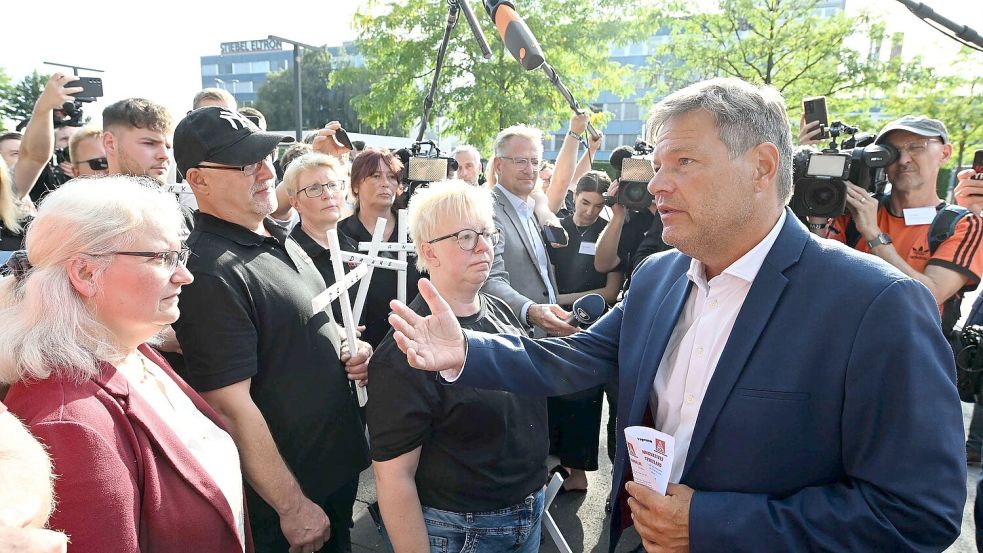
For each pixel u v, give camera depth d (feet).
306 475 5.92
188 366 5.15
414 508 4.91
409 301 9.24
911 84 37.83
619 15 36.35
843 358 3.29
